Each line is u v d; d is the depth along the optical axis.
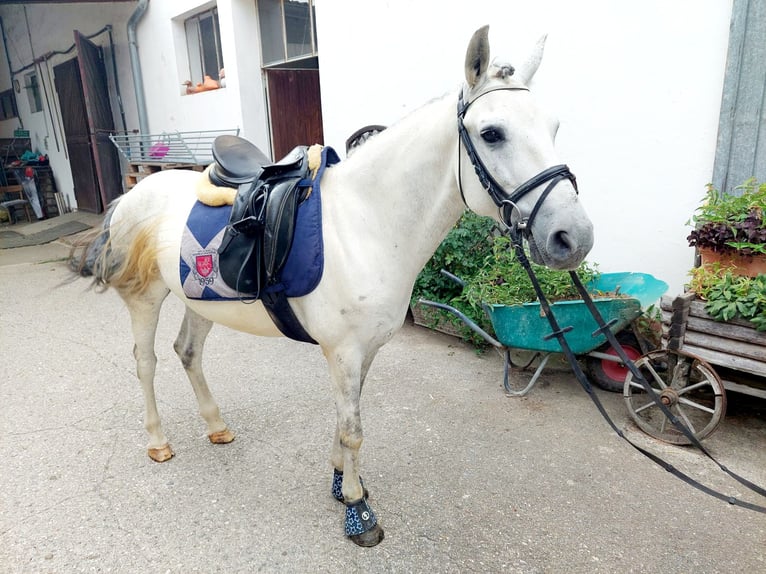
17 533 2.12
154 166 7.16
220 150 2.21
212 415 2.74
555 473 2.47
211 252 2.03
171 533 2.13
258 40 6.30
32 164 12.09
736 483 2.36
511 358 3.81
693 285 2.71
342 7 4.91
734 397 3.10
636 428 2.85
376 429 2.88
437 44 4.28
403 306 1.94
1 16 12.02
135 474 2.52
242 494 2.37
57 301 5.48
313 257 1.81
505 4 3.79
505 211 1.53
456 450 2.67
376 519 2.11
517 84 1.53
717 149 2.97
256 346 4.13
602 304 2.87
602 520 2.16
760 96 2.78
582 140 3.60
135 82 7.97
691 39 3.01
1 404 3.24
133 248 2.31
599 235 3.65
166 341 4.33
